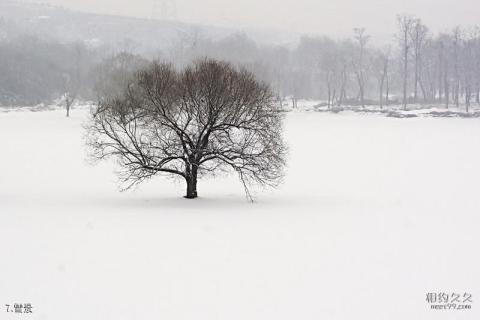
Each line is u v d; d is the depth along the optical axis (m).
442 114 111.69
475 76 136.50
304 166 46.50
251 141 29.08
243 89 28.98
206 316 12.67
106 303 13.42
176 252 18.00
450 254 17.84
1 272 15.79
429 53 149.00
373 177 39.81
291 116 118.50
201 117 28.72
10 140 67.75
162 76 29.22
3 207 27.11
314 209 26.59
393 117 112.62
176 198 30.84
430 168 44.03
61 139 69.12
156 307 13.20
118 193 33.50
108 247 18.61
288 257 17.47
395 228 21.89
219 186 37.16
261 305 13.37
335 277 15.44
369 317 12.66
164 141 29.19
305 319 12.53
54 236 20.19
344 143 65.81
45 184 37.47
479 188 33.84
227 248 18.55
